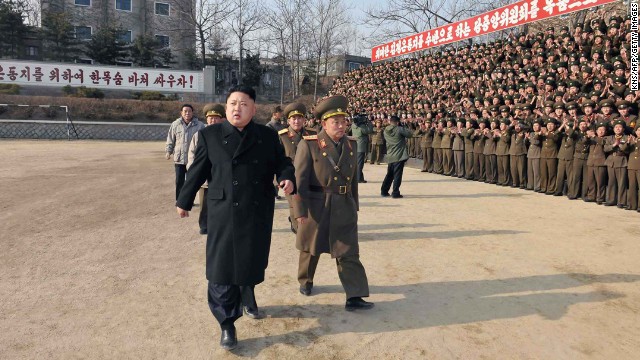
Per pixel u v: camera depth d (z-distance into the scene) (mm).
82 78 29172
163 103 29141
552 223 6602
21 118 25656
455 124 12258
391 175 8828
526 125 10031
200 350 2982
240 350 2992
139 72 30125
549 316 3525
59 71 28766
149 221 6641
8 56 36438
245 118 2930
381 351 2988
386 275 4449
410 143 15344
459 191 9688
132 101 28641
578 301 3807
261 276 3029
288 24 41125
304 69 48281
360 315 3549
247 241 2934
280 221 6809
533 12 13969
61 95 29547
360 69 26031
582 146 8383
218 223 2941
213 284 3037
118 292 3955
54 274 4383
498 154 10477
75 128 24078
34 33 37062
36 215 6867
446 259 4941
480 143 11148
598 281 4270
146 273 4441
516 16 14742
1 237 5660
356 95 23312
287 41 42562
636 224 6523
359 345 3068
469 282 4258
